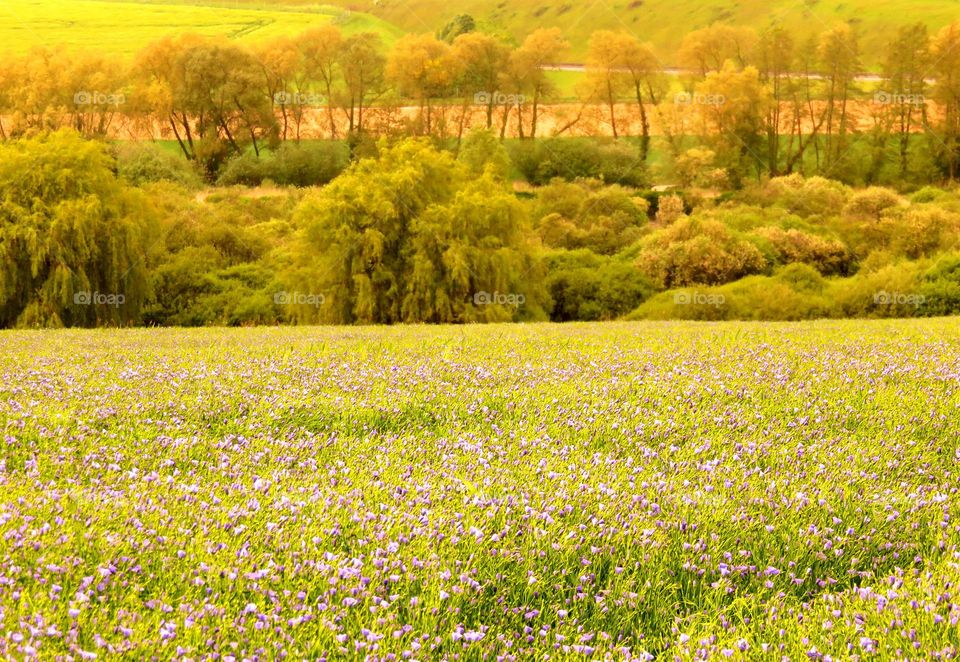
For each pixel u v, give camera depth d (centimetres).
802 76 13750
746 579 696
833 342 1898
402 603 605
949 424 1151
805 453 1022
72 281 4503
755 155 12038
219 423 1149
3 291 4428
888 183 11362
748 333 2202
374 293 4822
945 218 6425
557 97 14362
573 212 7856
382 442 1082
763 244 6234
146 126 12712
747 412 1211
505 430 1132
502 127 13488
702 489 865
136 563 613
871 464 980
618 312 5859
